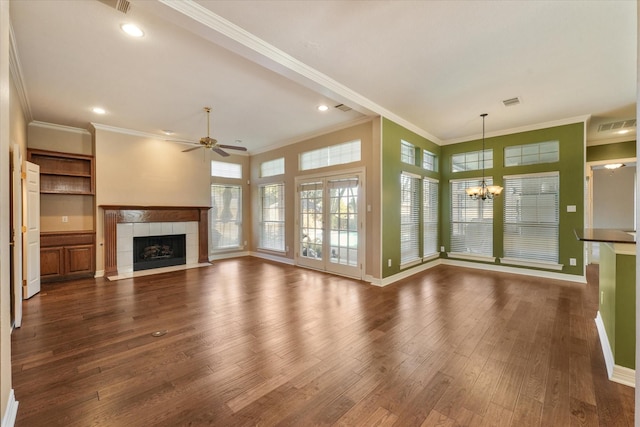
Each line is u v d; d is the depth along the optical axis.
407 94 3.91
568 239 4.87
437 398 1.91
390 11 2.30
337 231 5.53
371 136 4.94
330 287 4.57
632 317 2.05
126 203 5.56
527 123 5.14
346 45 2.76
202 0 2.19
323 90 3.49
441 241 6.50
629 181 7.86
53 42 2.68
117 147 5.47
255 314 3.39
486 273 5.48
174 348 2.56
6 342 1.59
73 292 4.26
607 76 3.34
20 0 2.13
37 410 1.77
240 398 1.90
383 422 1.69
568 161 4.85
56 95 3.86
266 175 7.31
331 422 1.69
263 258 7.23
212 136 6.10
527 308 3.58
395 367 2.27
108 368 2.24
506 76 3.37
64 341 2.69
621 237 2.22
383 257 4.73
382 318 3.27
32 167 4.04
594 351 2.51
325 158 5.80
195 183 6.55
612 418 1.71
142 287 4.54
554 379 2.11
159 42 2.71
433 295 4.13
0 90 1.48
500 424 1.67
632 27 2.45
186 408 1.80
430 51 2.86
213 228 7.06
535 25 2.45
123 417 1.72
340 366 2.29
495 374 2.18
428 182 6.11
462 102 4.17
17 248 3.02
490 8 2.25
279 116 4.82
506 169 5.52
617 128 5.19
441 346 2.61
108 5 2.21
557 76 3.35
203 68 3.20
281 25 2.48
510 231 5.52
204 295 4.13
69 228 5.25
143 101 4.11
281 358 2.40
